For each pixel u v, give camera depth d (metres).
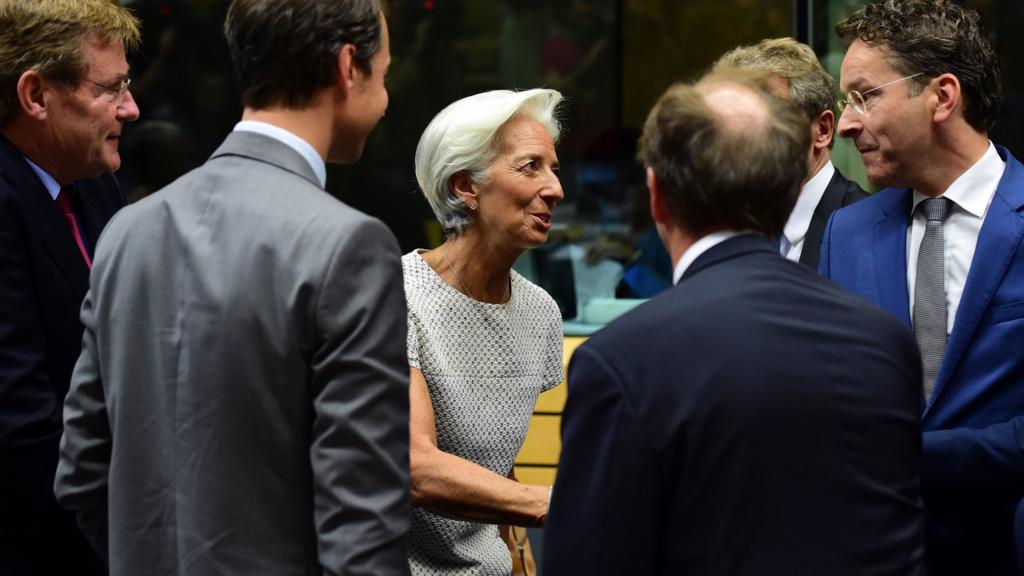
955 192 2.51
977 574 2.44
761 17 4.36
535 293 2.70
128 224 1.97
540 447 4.14
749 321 1.71
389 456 1.80
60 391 2.61
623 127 4.49
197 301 1.85
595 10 4.50
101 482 2.04
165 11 4.59
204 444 1.83
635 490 1.67
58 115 2.61
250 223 1.86
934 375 2.49
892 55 2.47
